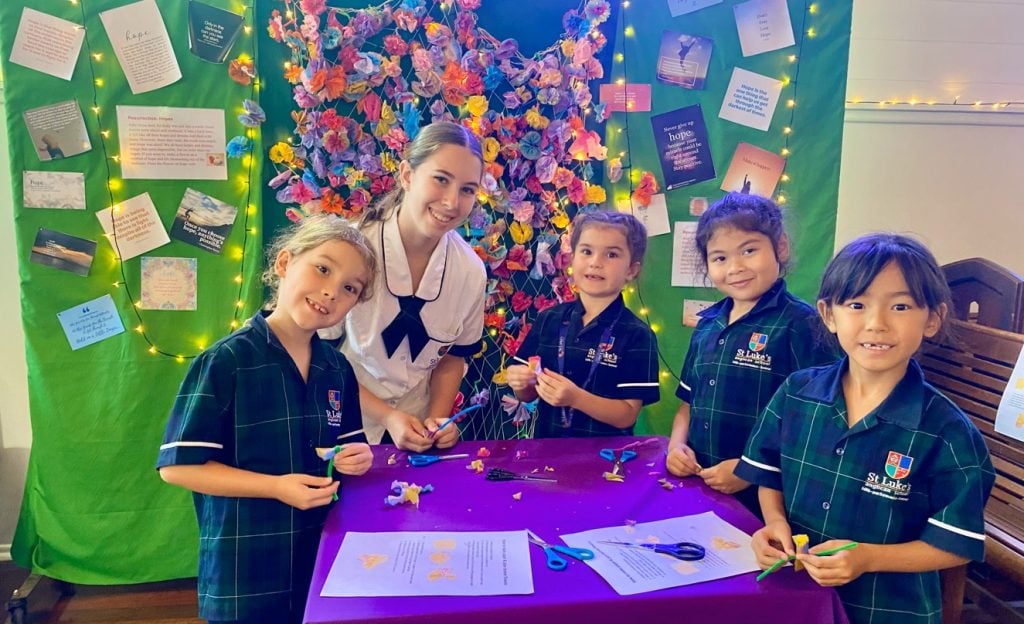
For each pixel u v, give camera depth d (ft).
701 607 2.94
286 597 3.94
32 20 6.09
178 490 6.74
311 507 3.74
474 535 3.47
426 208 5.16
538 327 5.99
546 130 6.74
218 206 6.51
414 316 5.57
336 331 5.58
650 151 7.11
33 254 6.34
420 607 2.80
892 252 3.52
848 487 3.62
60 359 6.50
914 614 3.49
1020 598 6.62
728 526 3.64
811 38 7.01
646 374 5.48
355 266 4.11
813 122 7.11
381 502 3.89
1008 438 5.93
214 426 3.87
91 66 6.21
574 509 3.83
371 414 5.19
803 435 3.88
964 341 6.45
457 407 7.03
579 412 5.67
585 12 6.64
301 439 4.12
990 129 8.09
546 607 2.83
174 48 6.28
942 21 7.83
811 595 2.99
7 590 6.89
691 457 4.43
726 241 4.90
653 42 6.97
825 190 7.19
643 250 5.74
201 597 3.99
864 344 3.54
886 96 7.91
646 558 3.25
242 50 6.35
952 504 3.31
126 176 6.38
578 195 6.85
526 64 6.65
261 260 6.61
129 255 6.47
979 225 8.28
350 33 6.25
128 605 6.69
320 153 6.40
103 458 6.62
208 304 6.62
